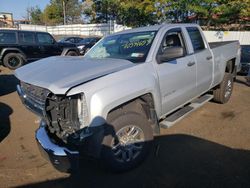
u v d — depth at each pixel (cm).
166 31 381
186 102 425
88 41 1820
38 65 353
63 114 269
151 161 343
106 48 413
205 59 454
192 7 1900
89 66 307
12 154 380
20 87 372
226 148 375
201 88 459
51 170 336
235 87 781
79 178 315
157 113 344
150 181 303
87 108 257
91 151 281
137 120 309
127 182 303
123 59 343
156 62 343
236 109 546
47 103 276
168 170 323
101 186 297
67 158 271
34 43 1245
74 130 267
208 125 462
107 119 290
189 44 422
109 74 282
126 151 312
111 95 271
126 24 2573
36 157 370
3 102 655
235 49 602
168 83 355
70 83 261
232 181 296
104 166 306
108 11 3928
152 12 2211
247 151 364
